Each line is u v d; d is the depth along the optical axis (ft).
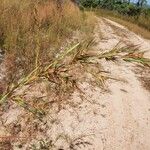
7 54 21.68
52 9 33.42
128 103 23.98
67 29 32.04
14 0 28.91
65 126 18.42
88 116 20.10
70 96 21.06
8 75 20.04
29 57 21.04
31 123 17.54
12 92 5.81
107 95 23.68
